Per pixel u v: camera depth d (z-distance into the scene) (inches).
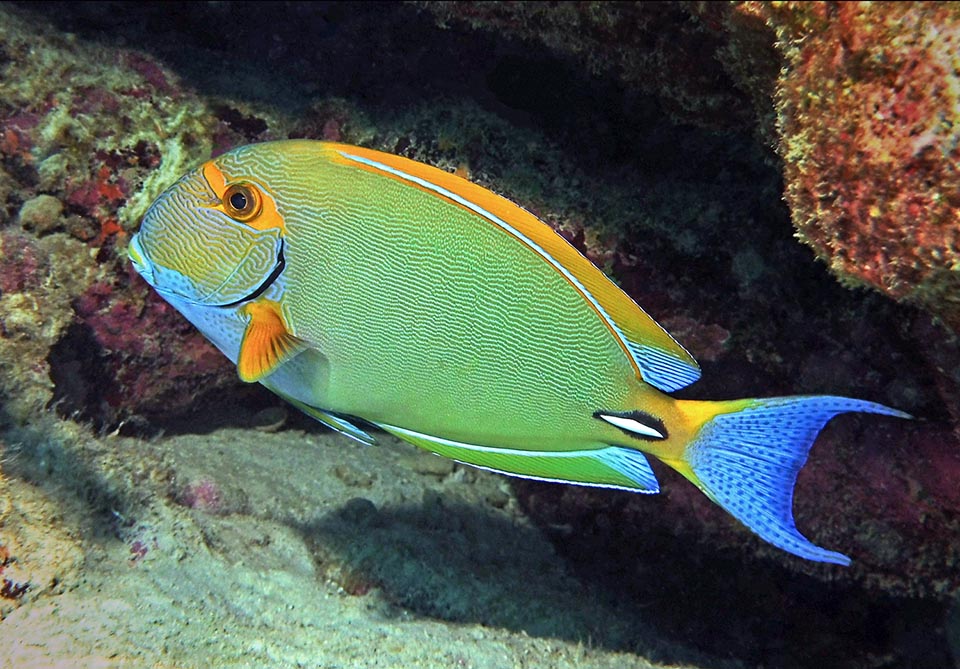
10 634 19.4
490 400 18.3
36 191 27.8
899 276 18.3
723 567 30.4
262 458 33.4
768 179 28.5
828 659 29.5
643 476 18.6
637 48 24.4
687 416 18.1
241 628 21.7
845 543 27.4
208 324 19.1
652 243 29.1
